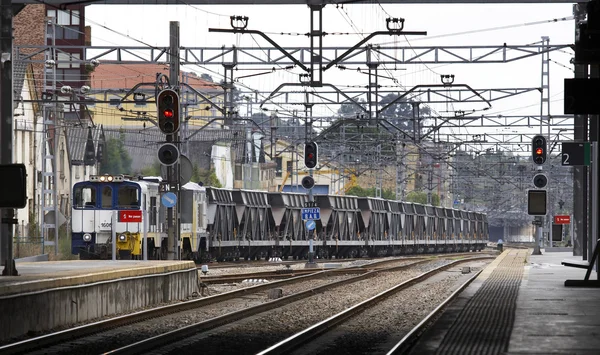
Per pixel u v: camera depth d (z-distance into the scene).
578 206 141.50
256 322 58.53
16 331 46.72
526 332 46.84
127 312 61.66
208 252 151.88
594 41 66.44
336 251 195.00
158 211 130.12
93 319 56.09
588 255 118.81
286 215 183.50
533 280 88.44
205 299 69.94
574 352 39.75
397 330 55.78
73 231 123.56
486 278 93.25
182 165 90.62
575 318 53.25
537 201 136.75
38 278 52.06
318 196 188.12
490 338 45.09
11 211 54.91
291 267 135.50
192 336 50.91
